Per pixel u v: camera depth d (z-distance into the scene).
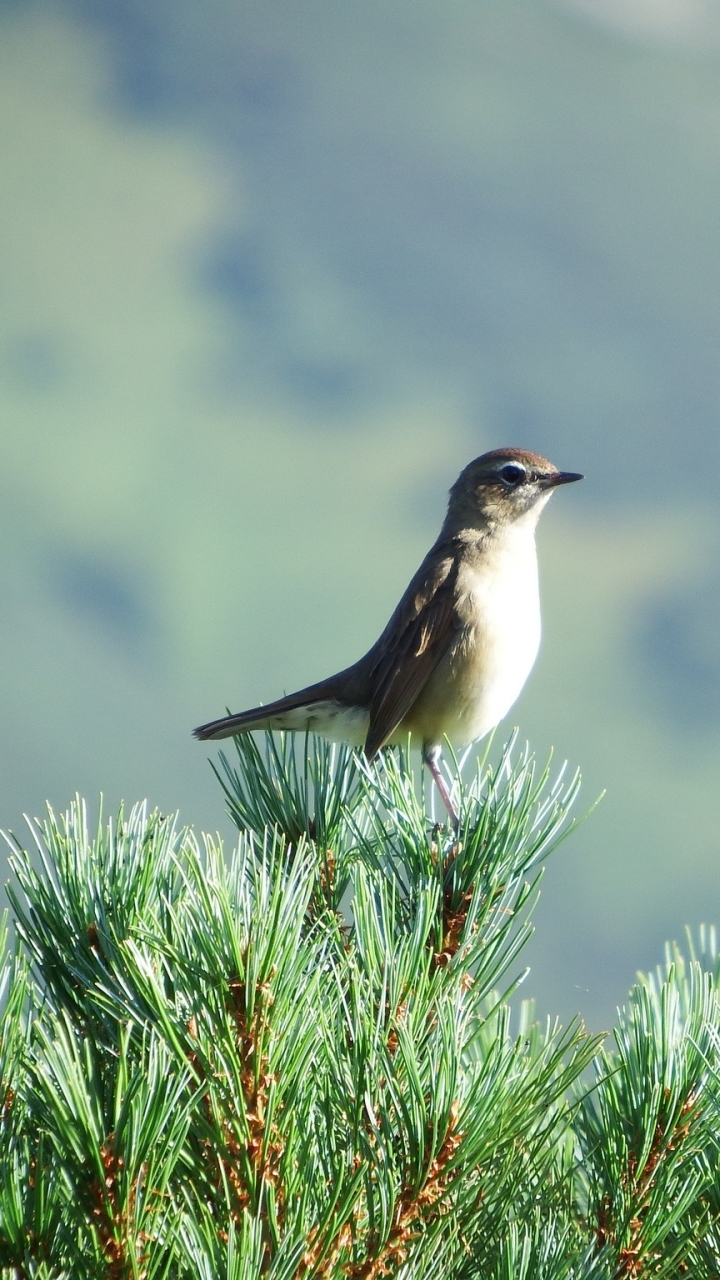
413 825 2.49
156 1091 1.78
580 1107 2.37
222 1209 1.91
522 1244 2.09
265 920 1.96
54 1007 2.18
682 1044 2.22
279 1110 1.92
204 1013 1.91
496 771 2.57
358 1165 1.96
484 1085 2.01
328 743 2.92
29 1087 1.91
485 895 2.41
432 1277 1.95
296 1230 1.86
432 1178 1.95
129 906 2.21
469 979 2.32
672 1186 2.20
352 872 2.37
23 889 2.22
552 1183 2.32
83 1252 1.82
